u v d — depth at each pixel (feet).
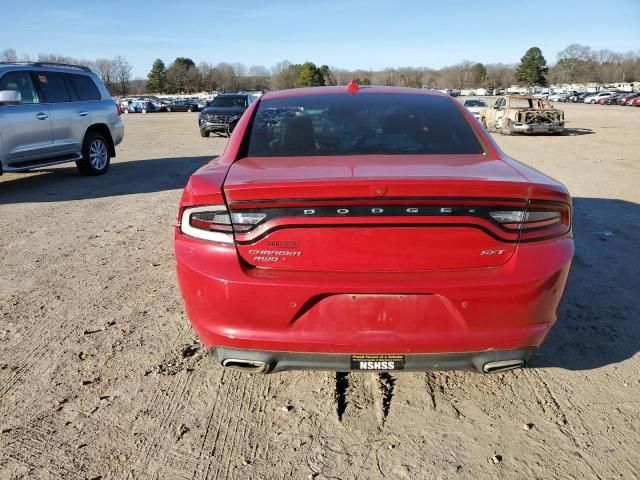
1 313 12.55
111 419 8.61
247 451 7.86
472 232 7.27
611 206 22.99
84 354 10.65
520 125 64.64
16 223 21.26
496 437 8.06
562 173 32.94
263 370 7.78
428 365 7.54
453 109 10.88
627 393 9.12
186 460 7.68
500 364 7.57
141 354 10.66
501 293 7.23
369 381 9.61
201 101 208.13
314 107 10.82
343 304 7.32
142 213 22.93
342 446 7.93
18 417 8.65
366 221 7.15
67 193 27.81
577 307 12.46
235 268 7.44
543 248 7.45
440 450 7.80
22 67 27.89
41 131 28.17
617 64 461.37
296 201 7.20
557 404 8.84
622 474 7.29
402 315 7.29
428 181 7.02
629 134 65.46
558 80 457.27
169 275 15.08
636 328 11.42
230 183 7.54
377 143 9.66
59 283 14.48
